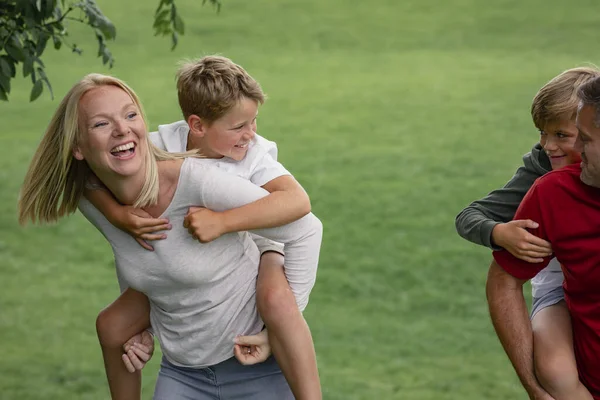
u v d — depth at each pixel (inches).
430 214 876.6
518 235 182.1
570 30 1531.7
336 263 773.3
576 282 181.0
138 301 207.9
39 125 1176.2
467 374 570.3
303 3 1755.7
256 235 206.5
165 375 210.7
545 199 180.9
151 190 187.8
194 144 208.2
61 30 319.9
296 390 194.1
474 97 1253.7
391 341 628.4
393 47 1517.0
